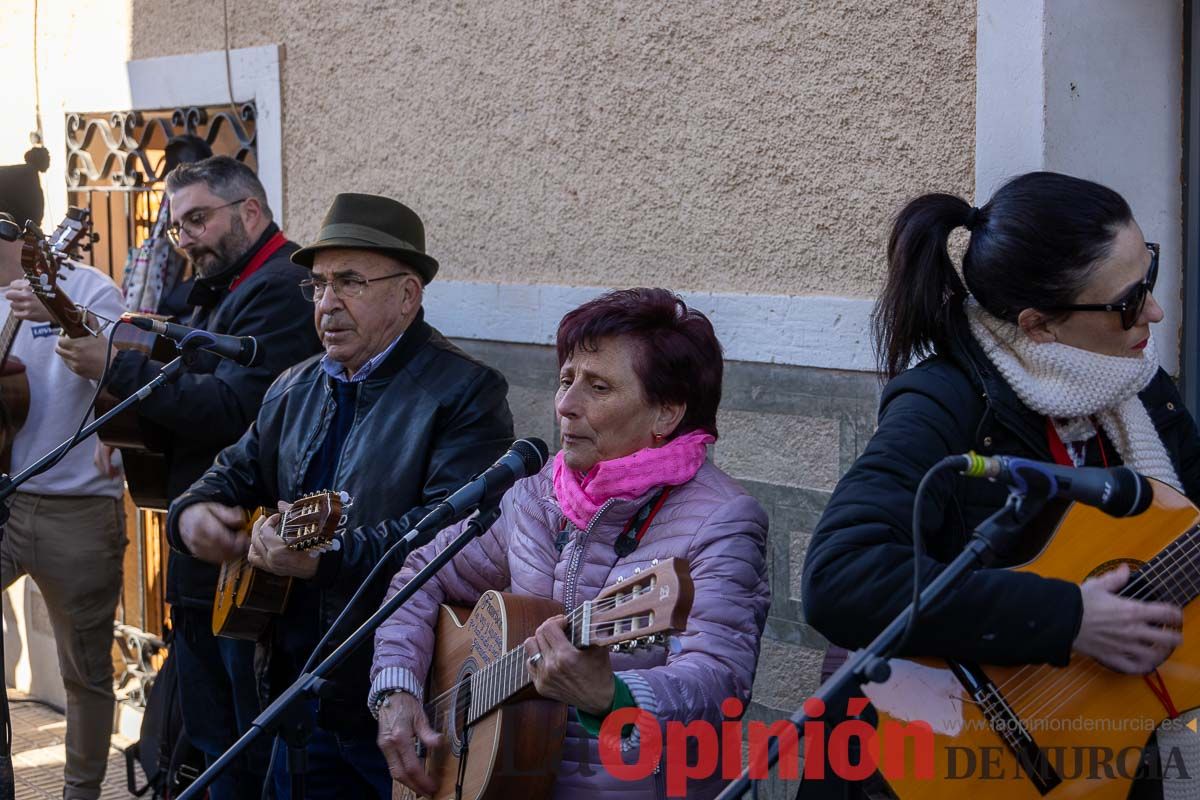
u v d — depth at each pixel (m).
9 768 3.45
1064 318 2.02
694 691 2.19
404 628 2.73
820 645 3.21
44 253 3.68
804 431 3.22
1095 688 1.98
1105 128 2.82
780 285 3.28
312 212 4.64
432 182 4.21
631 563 2.38
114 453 4.41
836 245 3.15
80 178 5.61
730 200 3.37
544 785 2.33
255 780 3.68
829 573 1.97
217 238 3.96
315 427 3.26
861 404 3.10
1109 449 2.10
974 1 2.87
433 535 2.66
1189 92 2.87
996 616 1.89
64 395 4.37
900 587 1.92
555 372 3.84
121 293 4.67
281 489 3.30
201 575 3.65
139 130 5.30
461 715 2.48
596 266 3.72
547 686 2.13
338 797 3.20
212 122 5.00
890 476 2.02
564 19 3.75
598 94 3.68
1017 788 1.99
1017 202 2.05
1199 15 2.84
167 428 3.78
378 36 4.34
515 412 3.96
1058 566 2.00
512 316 3.93
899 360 2.23
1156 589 1.96
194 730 3.76
